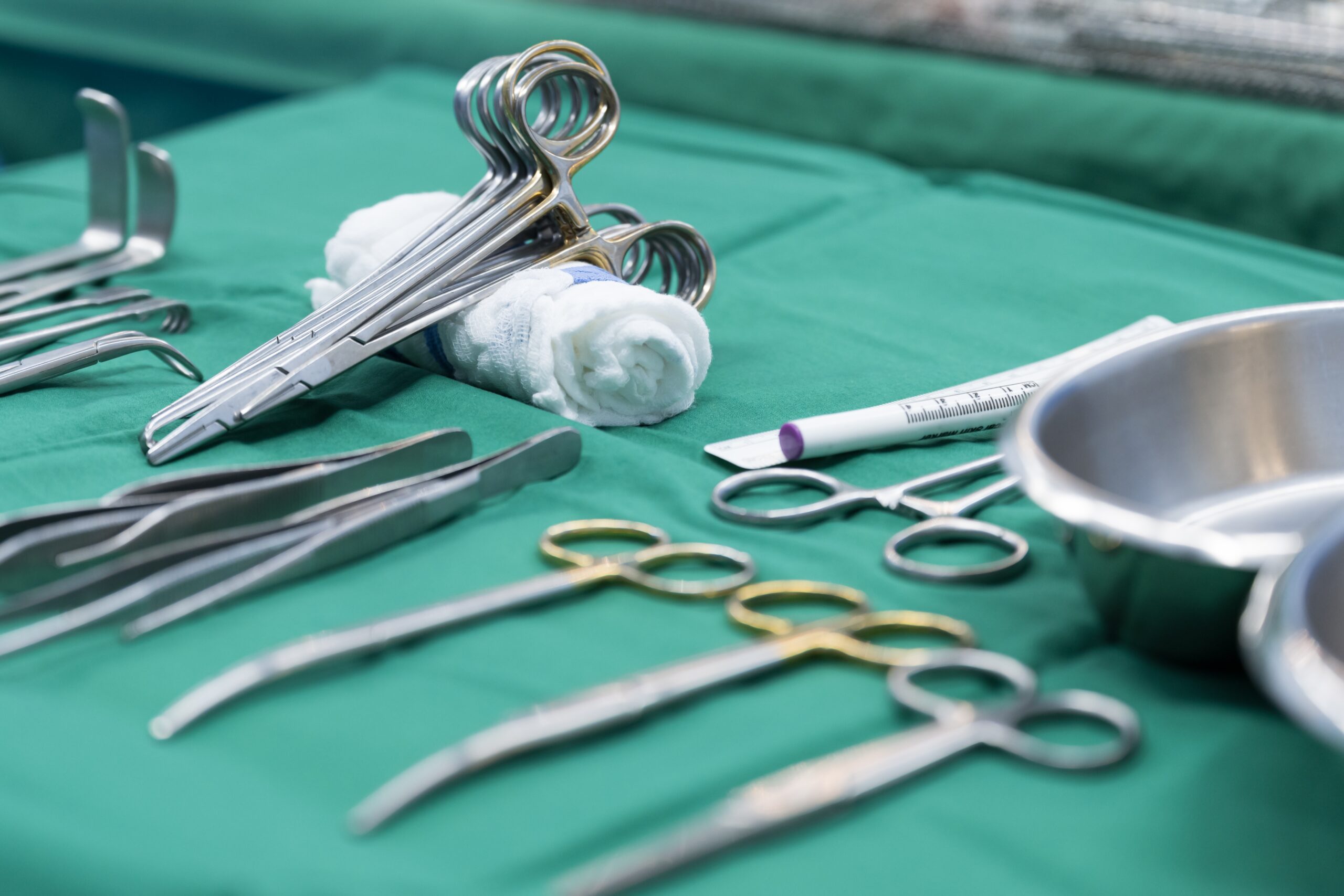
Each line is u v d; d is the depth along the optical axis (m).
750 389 0.82
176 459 0.69
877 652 0.49
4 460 0.69
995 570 0.56
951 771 0.44
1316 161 1.35
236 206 1.26
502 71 0.80
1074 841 0.41
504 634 0.52
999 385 0.77
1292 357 0.63
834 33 1.72
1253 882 0.40
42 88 2.31
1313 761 0.45
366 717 0.47
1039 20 1.55
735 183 1.33
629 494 0.66
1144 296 1.03
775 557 0.59
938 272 1.08
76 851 0.41
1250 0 1.41
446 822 0.41
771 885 0.39
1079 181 1.49
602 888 0.36
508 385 0.76
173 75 2.19
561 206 0.80
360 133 1.53
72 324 0.86
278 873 0.39
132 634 0.49
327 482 0.60
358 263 0.85
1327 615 0.42
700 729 0.46
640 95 1.79
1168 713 0.48
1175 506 0.60
